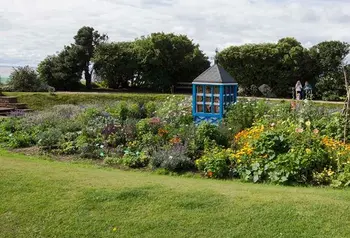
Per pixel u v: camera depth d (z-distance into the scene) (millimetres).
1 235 5023
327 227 4945
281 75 31625
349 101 9883
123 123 12242
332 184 7191
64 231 5086
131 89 36031
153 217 5301
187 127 11039
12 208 5582
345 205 5480
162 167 8688
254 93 32344
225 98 13453
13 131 12773
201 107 13719
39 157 9797
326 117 11148
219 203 5598
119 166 9070
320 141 8383
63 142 10742
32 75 27953
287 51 31641
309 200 5668
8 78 29125
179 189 6152
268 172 7688
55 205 5633
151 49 35031
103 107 16672
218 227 5047
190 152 9320
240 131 10930
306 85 28141
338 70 29797
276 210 5344
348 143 9266
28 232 5082
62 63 33906
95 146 10375
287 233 4867
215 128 10172
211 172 8023
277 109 12453
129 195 5883
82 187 6191
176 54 36094
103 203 5676
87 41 35188
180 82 37062
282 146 8172
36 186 6238
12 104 20625
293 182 7344
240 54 32094
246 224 5074
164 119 13016
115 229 5074
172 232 4988
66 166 8242
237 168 8039
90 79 36000
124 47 36469
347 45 30312
